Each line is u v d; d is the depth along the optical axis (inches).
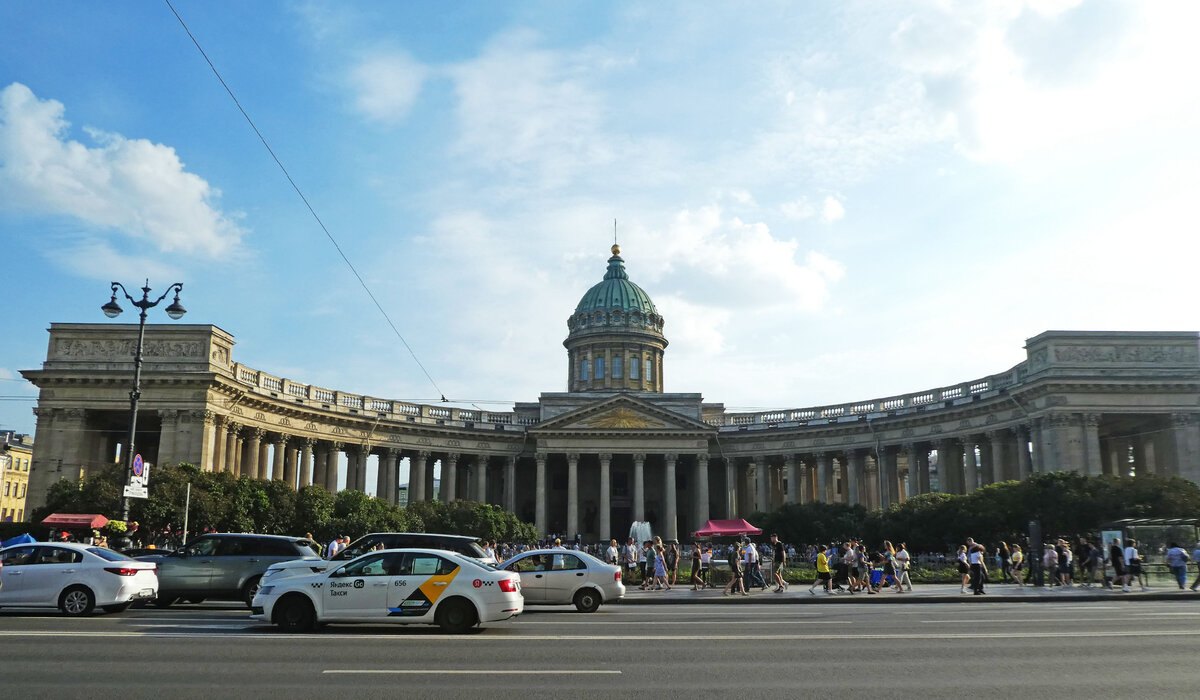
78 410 3002.0
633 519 4884.4
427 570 1012.5
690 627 1082.7
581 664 759.1
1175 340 3129.9
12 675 679.7
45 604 1134.4
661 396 4758.9
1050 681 685.3
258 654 799.7
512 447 4473.4
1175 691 645.3
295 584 1003.3
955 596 1673.2
